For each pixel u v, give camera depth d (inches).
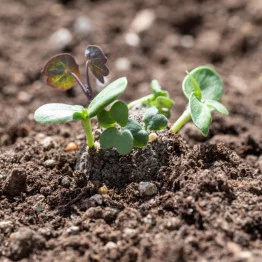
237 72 14.9
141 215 10.0
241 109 13.4
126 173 10.4
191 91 10.6
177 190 10.2
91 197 10.2
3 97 13.9
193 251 9.4
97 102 9.7
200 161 10.4
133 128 10.0
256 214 9.7
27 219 10.1
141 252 9.5
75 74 10.6
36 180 10.6
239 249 9.4
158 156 10.4
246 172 10.6
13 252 9.6
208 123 10.1
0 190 10.5
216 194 9.9
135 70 14.8
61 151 11.2
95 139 10.7
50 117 9.8
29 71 14.4
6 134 12.6
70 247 9.6
